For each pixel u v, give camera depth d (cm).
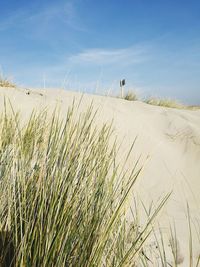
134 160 301
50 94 426
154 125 462
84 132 167
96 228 129
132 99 750
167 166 329
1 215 132
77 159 146
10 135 189
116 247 145
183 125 455
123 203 134
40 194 127
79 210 133
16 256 111
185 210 248
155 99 810
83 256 123
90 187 145
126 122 400
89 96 459
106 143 168
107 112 399
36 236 116
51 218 123
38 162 160
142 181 275
